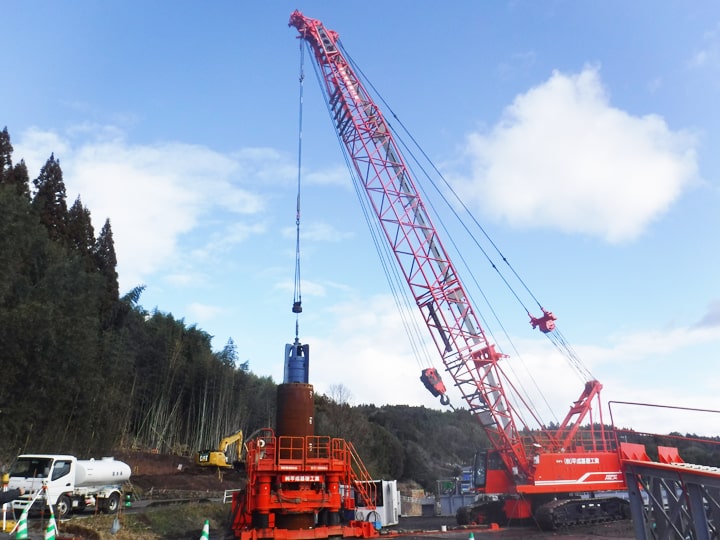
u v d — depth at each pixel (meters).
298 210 23.19
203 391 66.56
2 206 35.16
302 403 19.39
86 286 42.00
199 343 72.00
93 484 26.20
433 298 34.19
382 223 35.41
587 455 30.62
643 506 9.77
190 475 52.38
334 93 37.03
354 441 80.00
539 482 29.44
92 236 59.44
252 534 17.81
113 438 44.44
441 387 33.69
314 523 19.11
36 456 24.23
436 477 101.88
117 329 59.69
